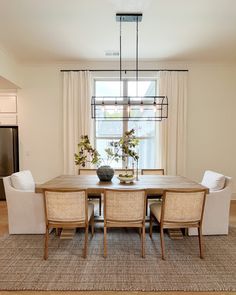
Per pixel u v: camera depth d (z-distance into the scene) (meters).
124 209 2.36
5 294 1.86
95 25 3.14
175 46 3.85
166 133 4.59
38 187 2.69
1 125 4.77
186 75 4.61
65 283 1.99
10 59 4.24
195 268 2.22
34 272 2.14
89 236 2.94
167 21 3.03
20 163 4.79
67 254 2.47
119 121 4.87
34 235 2.94
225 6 2.70
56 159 4.77
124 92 4.81
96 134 4.90
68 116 4.63
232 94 4.70
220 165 4.78
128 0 2.58
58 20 3.01
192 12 2.82
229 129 4.74
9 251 2.53
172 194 2.33
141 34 3.41
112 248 2.62
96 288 1.92
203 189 2.34
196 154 4.76
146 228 3.22
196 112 4.72
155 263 2.30
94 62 4.64
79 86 4.62
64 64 4.66
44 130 4.75
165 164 4.60
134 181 3.06
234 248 2.62
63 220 2.38
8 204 2.93
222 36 3.47
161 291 1.89
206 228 2.94
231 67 4.68
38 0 2.57
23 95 4.71
